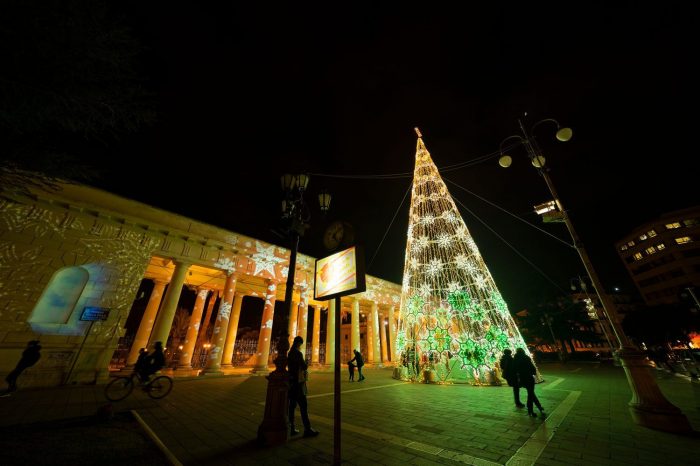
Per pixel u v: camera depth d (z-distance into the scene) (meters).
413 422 6.30
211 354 15.56
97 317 12.02
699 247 48.81
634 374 6.05
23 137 4.01
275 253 20.00
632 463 3.91
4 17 3.38
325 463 4.07
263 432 4.89
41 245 11.32
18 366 9.03
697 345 35.38
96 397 8.67
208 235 16.88
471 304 13.88
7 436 4.80
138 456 4.20
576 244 7.30
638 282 56.66
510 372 7.80
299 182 7.05
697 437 4.88
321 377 17.03
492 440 5.00
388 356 38.16
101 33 4.02
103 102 4.18
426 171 17.22
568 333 31.17
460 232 15.01
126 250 13.55
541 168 8.23
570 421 6.12
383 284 30.58
